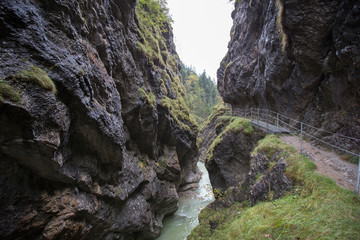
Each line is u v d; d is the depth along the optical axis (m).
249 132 12.34
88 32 7.35
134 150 12.12
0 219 4.55
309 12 7.59
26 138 4.55
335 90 8.21
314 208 4.97
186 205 18.83
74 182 6.62
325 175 5.98
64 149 6.04
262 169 8.62
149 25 18.02
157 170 14.35
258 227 5.38
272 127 11.16
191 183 24.20
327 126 8.53
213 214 11.91
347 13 6.55
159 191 14.16
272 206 6.09
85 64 6.68
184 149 20.09
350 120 7.49
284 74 11.27
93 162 7.55
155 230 13.13
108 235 8.98
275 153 8.27
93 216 7.61
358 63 6.44
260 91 15.62
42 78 4.75
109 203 8.73
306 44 8.38
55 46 5.57
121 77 10.14
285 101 12.09
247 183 10.98
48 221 5.72
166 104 15.17
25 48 4.71
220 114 38.81
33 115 4.52
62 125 5.46
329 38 7.83
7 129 4.26
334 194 5.12
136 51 11.90
